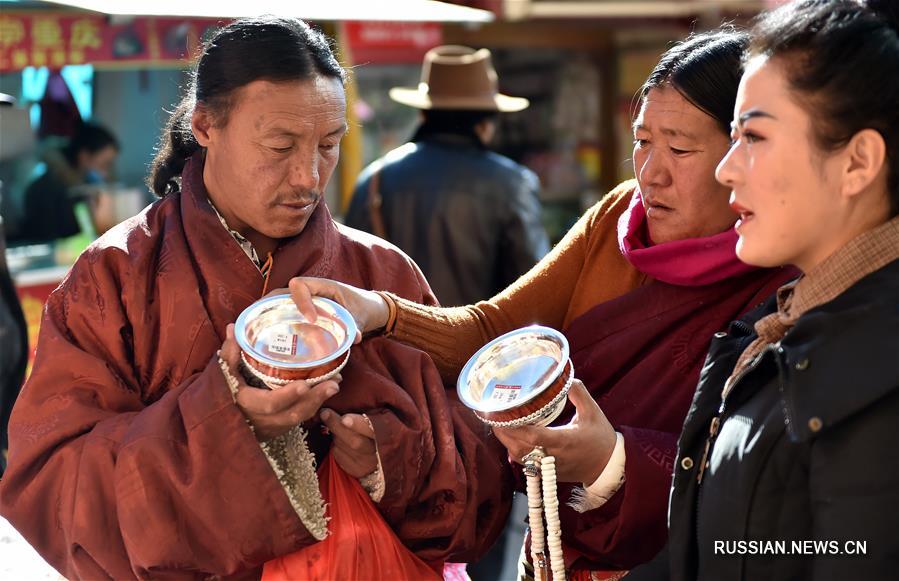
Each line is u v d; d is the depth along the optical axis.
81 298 2.16
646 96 2.22
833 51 1.59
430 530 2.20
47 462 2.06
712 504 1.75
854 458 1.56
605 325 2.33
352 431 2.09
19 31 5.04
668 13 8.88
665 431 2.25
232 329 1.98
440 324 2.37
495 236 4.46
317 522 2.07
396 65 7.87
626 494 2.11
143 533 1.98
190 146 2.29
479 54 4.75
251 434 1.97
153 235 2.20
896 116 1.60
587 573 2.30
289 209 2.13
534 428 2.02
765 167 1.63
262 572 2.10
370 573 2.10
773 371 1.72
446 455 2.17
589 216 2.51
